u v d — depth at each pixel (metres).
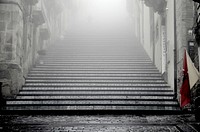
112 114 13.49
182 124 10.00
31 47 19.78
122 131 8.70
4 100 14.19
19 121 10.80
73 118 11.93
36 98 14.98
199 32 11.75
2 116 12.53
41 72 18.80
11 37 15.76
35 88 16.33
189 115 13.04
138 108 13.77
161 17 18.64
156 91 15.91
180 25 14.48
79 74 18.70
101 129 9.08
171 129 9.02
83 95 15.40
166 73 17.55
